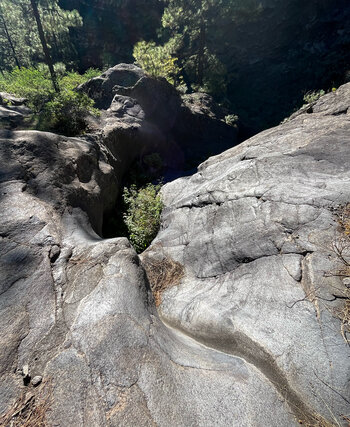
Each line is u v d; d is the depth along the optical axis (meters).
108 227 6.14
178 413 1.52
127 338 1.86
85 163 5.17
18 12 21.12
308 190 3.63
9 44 23.22
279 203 3.62
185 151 14.35
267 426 1.55
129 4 23.53
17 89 9.57
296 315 2.20
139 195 6.79
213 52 22.45
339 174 3.83
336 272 2.40
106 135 8.02
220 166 6.37
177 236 4.78
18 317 2.00
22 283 2.28
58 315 2.02
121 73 12.23
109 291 2.20
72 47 24.92
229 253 3.48
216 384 1.74
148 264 4.29
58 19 20.83
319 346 1.92
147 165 11.26
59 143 4.93
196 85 19.66
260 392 1.73
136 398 1.53
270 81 23.30
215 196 4.84
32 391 1.57
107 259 2.54
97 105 11.76
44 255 2.55
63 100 8.12
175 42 17.48
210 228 4.29
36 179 3.77
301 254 2.75
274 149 5.27
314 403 1.67
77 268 2.45
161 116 12.32
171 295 3.56
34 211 3.09
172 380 1.68
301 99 20.89
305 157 4.51
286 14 20.34
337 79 19.28
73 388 1.57
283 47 22.28
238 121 18.33
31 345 1.82
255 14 19.05
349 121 5.12
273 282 2.62
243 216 3.91
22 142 4.23
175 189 7.12
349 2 19.02
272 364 1.92
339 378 1.72
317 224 3.00
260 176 4.58
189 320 2.78
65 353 1.75
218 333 2.38
